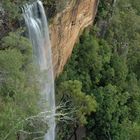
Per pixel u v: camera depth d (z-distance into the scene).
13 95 23.50
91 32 48.88
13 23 30.56
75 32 43.16
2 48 26.62
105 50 48.22
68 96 39.66
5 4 30.11
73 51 44.72
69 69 43.78
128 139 39.69
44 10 34.31
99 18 50.69
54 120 32.47
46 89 33.00
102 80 47.88
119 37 53.56
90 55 45.53
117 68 49.06
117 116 45.00
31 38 32.47
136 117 47.53
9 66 23.91
